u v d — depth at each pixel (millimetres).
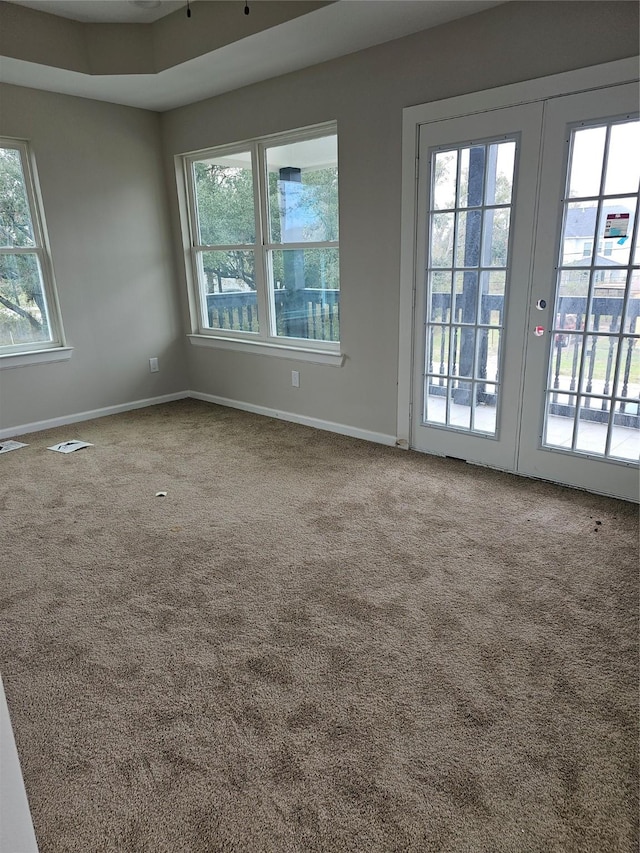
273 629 1917
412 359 3418
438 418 3416
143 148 4422
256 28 2896
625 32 2332
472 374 3180
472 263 3025
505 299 2941
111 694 1652
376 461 3408
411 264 3262
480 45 2734
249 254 4289
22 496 3006
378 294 3486
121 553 2422
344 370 3828
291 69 3473
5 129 3676
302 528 2604
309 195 3785
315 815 1283
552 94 2561
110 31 3396
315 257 3857
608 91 2414
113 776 1394
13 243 3916
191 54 3236
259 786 1357
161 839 1241
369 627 1912
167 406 4832
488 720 1529
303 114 3545
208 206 4496
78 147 4047
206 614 2004
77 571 2291
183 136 4352
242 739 1490
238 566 2303
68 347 4223
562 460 2941
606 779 1355
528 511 2693
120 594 2131
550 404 2926
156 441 3881
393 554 2355
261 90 3719
